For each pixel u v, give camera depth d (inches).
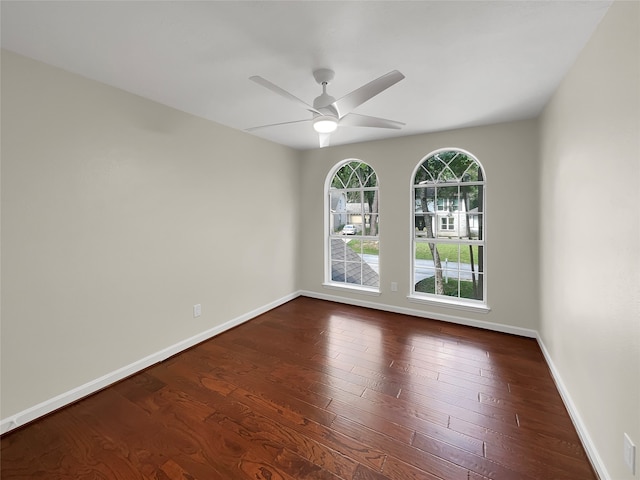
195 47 72.6
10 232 73.5
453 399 86.0
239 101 105.7
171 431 74.0
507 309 132.7
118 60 78.3
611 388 56.1
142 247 102.6
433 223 153.0
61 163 82.0
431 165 151.8
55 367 82.0
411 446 68.8
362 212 173.3
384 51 74.5
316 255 184.4
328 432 73.2
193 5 57.8
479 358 110.0
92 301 89.7
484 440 70.4
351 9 59.1
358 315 156.3
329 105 81.4
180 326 116.3
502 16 61.3
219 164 131.0
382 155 158.4
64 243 83.2
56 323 82.0
